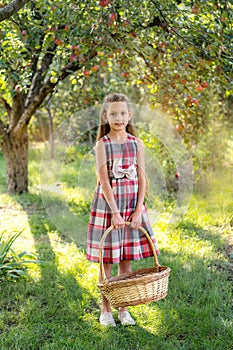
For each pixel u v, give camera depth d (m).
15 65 4.43
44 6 3.84
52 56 5.75
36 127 12.62
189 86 4.19
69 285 3.40
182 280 3.45
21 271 3.51
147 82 4.75
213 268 3.77
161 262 3.84
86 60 4.33
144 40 4.12
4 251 3.71
